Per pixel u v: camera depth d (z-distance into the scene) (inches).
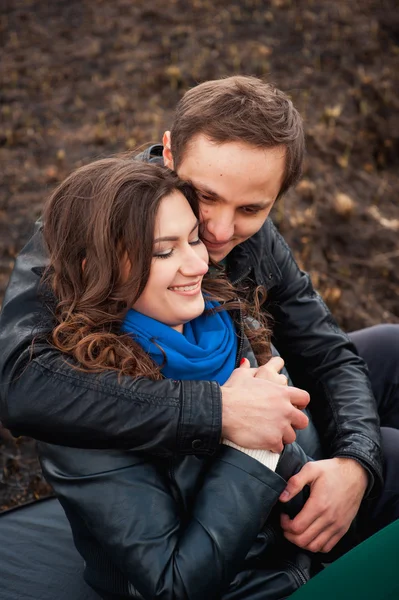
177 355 65.4
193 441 61.2
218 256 73.5
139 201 61.7
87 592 79.0
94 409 60.4
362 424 80.9
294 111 69.9
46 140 207.5
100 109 222.1
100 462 61.7
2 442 120.3
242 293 82.8
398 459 80.0
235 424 62.5
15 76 235.1
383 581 60.7
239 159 64.5
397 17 273.6
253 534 61.3
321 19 269.1
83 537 66.4
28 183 188.7
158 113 219.1
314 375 88.5
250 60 241.3
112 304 65.0
